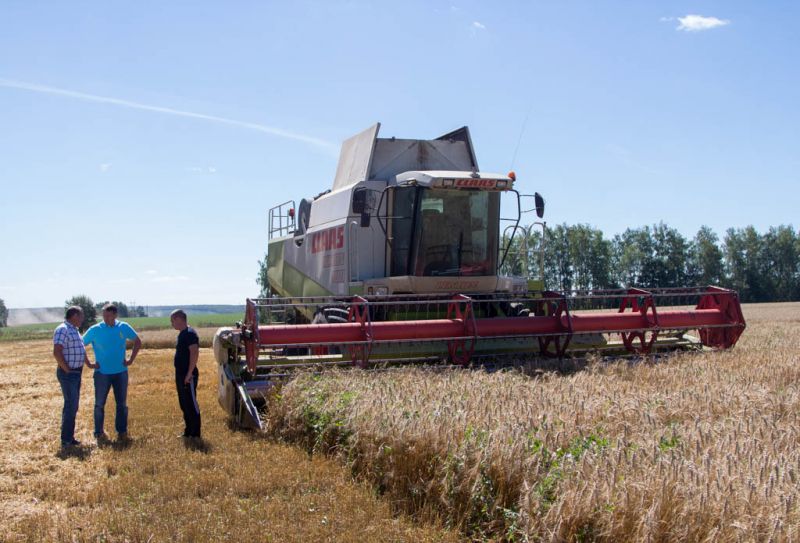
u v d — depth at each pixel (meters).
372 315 11.91
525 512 4.66
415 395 7.57
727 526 3.98
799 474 4.56
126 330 9.50
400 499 5.98
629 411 6.78
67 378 8.95
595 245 77.81
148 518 5.72
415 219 12.16
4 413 11.30
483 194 12.56
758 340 15.66
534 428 5.89
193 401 8.92
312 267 14.57
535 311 12.70
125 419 9.37
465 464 5.51
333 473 6.82
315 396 8.09
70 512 5.96
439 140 13.84
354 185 12.59
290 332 9.98
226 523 5.56
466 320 10.98
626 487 4.40
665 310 12.91
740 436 5.70
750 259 89.81
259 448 8.01
